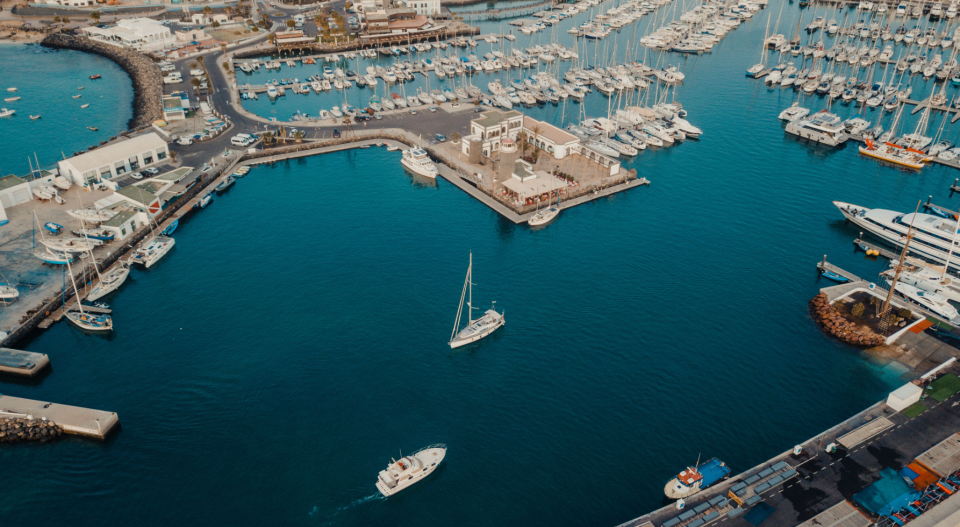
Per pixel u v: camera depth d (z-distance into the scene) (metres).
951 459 92.75
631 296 135.50
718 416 105.69
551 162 195.62
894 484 88.62
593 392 110.56
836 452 94.12
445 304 132.88
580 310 131.12
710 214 169.00
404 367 116.12
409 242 155.00
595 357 118.44
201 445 100.19
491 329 123.88
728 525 83.75
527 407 107.62
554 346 121.25
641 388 111.44
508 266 145.88
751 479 89.94
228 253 150.25
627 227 162.75
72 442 100.88
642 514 90.06
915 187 182.62
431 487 94.06
